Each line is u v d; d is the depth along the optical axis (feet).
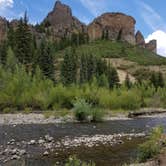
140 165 46.47
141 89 285.64
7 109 177.99
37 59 290.15
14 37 363.15
